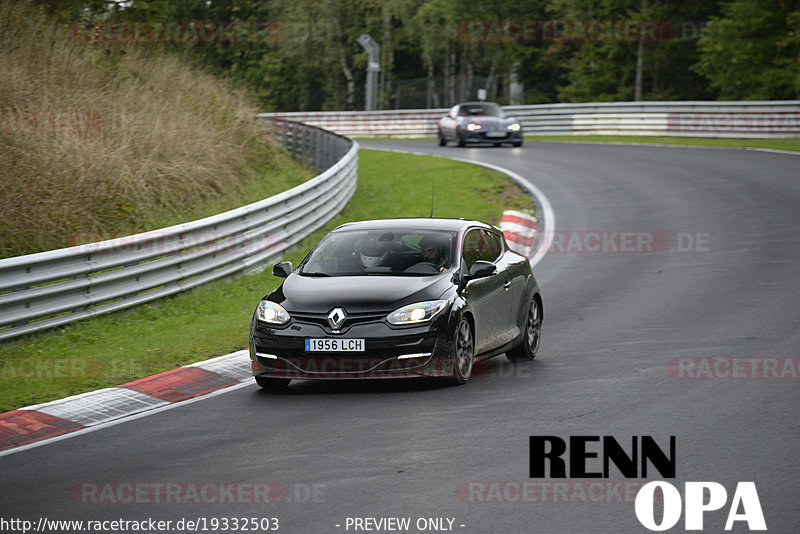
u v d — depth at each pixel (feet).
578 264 198.80
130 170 221.87
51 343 135.44
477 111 437.17
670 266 190.49
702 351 122.01
